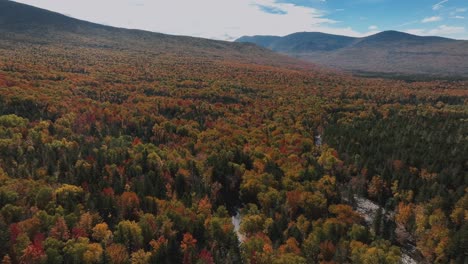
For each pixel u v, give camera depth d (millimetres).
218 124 183750
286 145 163375
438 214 110562
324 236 97938
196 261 83188
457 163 146250
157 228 91688
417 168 146250
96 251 77562
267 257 84812
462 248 95812
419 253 105000
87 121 164500
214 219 97062
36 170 111438
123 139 148250
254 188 122062
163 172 123875
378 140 177000
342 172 146000
